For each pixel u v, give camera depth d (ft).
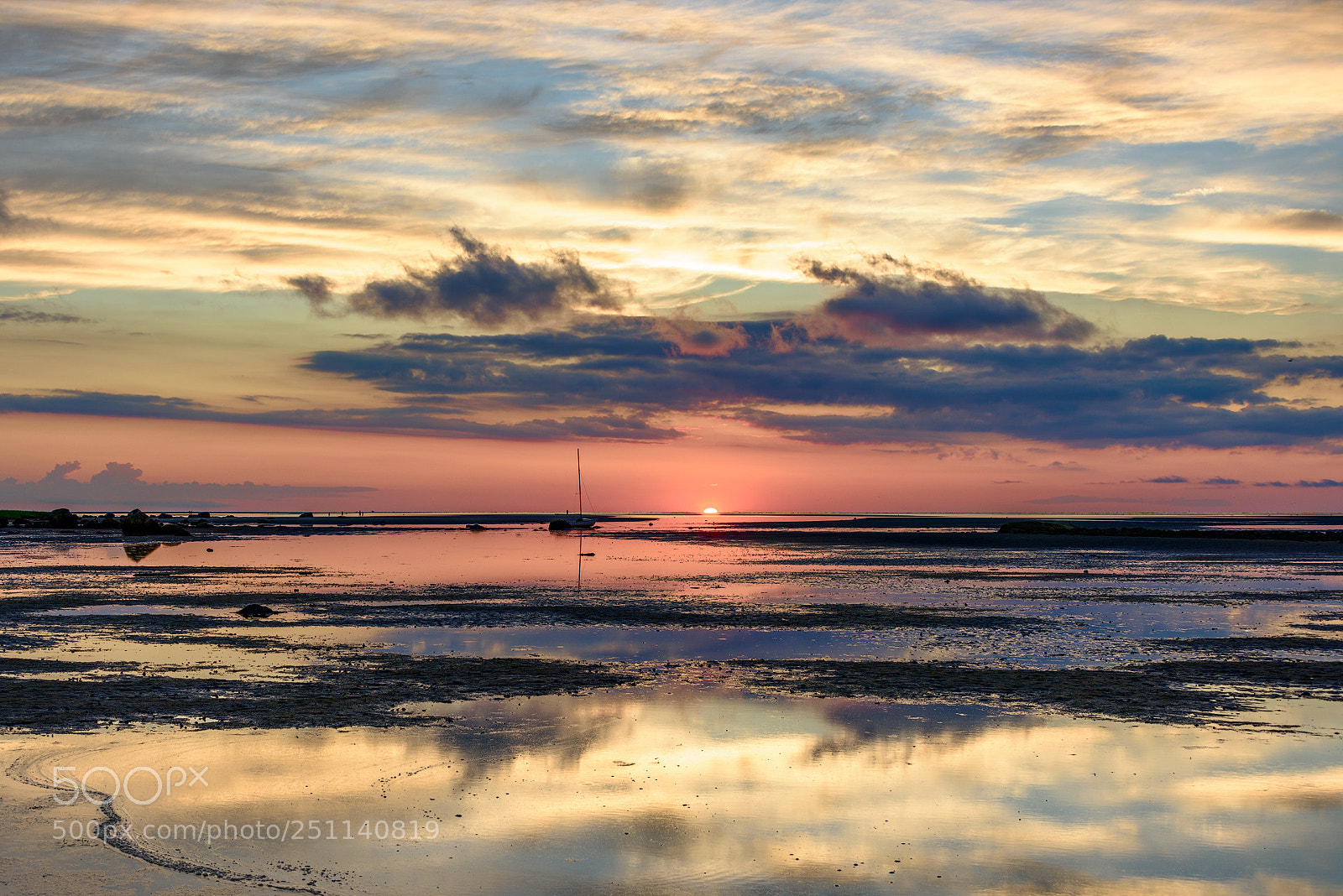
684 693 63.00
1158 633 92.02
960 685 66.03
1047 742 51.16
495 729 52.85
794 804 41.24
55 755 46.50
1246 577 159.74
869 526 566.77
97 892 31.14
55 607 110.73
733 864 34.83
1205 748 50.16
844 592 133.08
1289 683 67.41
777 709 58.34
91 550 242.37
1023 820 39.52
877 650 81.51
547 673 69.92
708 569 180.86
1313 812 40.63
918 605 116.67
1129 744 50.75
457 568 181.68
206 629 92.58
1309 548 250.37
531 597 124.47
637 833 37.65
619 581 150.82
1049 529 339.57
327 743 49.39
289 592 130.11
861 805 41.14
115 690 62.08
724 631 92.94
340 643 83.76
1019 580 154.81
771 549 264.11
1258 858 35.88
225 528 475.72
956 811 40.52
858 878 33.81
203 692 61.87
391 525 571.28
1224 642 86.69
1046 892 32.96
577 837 37.14
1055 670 72.13
